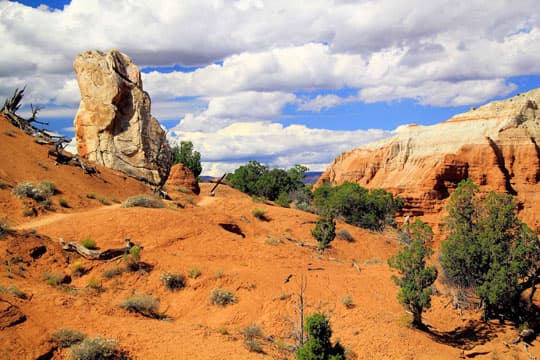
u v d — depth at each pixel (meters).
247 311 24.16
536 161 91.81
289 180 92.50
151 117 55.53
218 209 49.44
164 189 53.38
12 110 48.91
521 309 26.69
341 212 67.88
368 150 135.25
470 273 27.64
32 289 21.72
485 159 93.38
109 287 24.97
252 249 32.31
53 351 17.16
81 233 29.61
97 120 51.41
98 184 43.25
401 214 90.00
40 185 35.69
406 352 21.53
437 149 111.56
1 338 16.50
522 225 27.67
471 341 24.33
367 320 24.23
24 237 26.25
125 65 55.69
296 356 18.16
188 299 25.20
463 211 29.80
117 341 18.59
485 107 110.69
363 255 43.84
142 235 30.42
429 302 23.81
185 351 19.00
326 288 27.59
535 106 104.00
